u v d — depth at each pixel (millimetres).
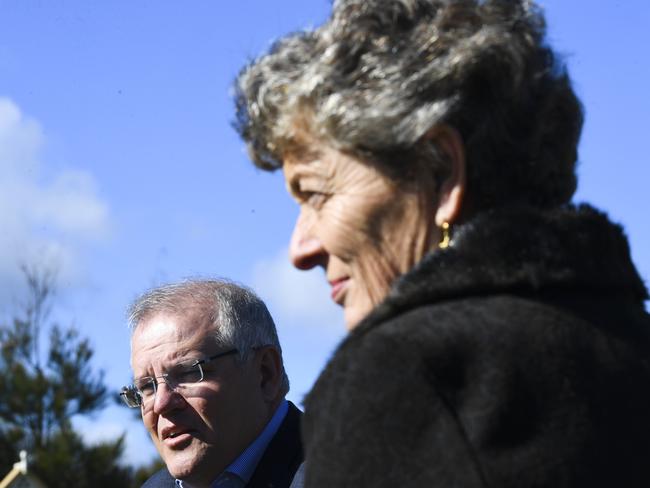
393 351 1474
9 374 26281
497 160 1643
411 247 1646
